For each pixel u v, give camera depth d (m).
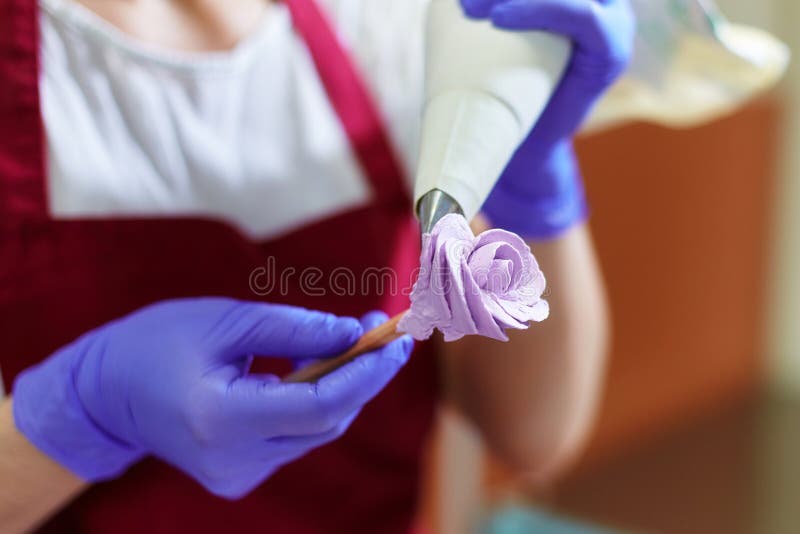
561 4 0.47
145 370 0.49
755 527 1.74
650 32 0.62
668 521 1.74
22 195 0.57
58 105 0.59
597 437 1.82
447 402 0.80
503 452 0.78
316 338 0.47
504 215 0.62
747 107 1.81
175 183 0.61
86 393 0.51
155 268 0.60
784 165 1.97
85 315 0.58
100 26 0.60
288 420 0.45
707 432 2.00
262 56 0.65
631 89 0.67
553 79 0.47
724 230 1.88
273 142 0.65
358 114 0.67
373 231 0.66
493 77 0.44
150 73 0.61
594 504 1.78
